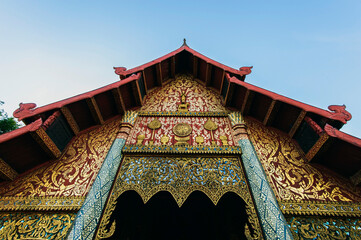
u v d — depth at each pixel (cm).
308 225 319
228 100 567
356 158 354
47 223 326
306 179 385
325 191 363
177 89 685
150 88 674
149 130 502
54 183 382
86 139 485
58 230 317
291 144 459
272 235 288
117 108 541
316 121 417
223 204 591
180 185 367
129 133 486
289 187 371
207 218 638
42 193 363
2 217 333
